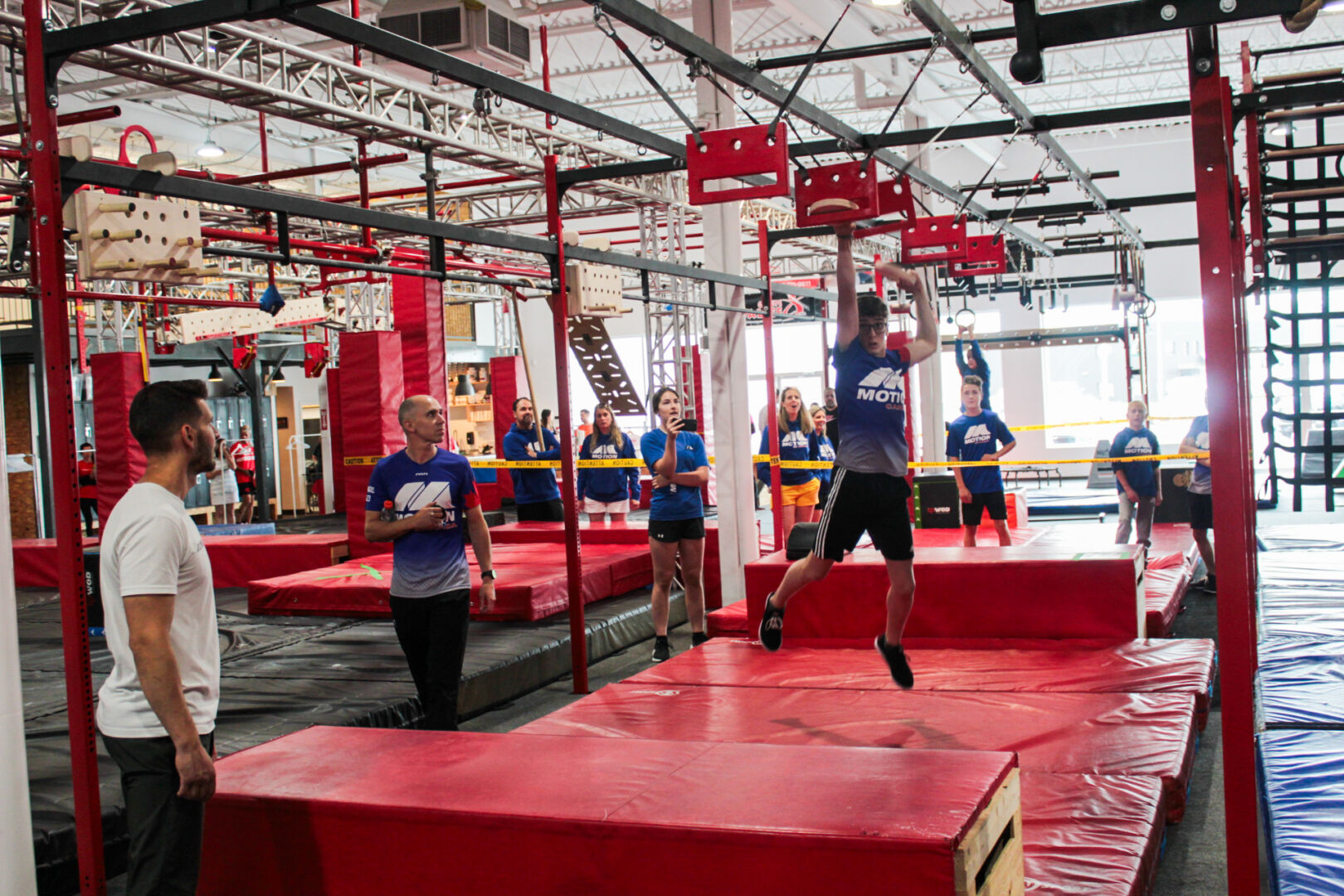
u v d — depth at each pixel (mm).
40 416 15172
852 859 2154
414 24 7605
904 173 5926
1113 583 5727
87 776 2938
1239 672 2770
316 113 7164
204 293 14320
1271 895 2988
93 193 3453
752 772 2658
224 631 7098
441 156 8367
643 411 10555
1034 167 20734
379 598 7438
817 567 4219
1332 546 9031
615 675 6727
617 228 12008
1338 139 17125
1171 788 3766
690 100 18078
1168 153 20266
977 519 8633
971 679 5215
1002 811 2500
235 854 2750
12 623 2744
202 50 6340
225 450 18297
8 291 6941
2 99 10484
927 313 4176
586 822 2369
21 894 2711
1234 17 2666
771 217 14078
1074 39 2830
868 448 4055
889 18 12594
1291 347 7418
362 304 17031
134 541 2371
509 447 10734
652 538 6887
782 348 23750
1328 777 3559
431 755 3002
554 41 14828
